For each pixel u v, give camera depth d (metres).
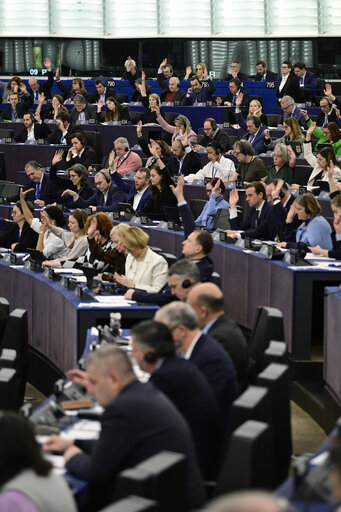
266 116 15.95
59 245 9.56
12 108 17.55
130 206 11.28
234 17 21.84
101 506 3.98
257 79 19.11
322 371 7.70
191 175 12.70
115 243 7.70
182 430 4.00
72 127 15.70
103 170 11.98
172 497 3.46
